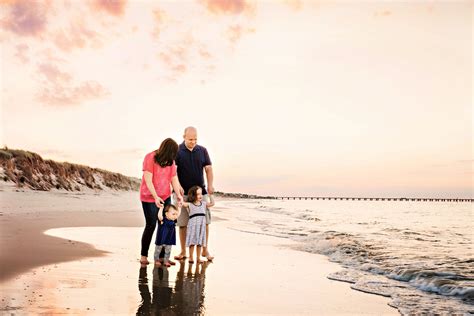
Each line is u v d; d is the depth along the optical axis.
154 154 6.12
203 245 6.47
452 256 7.49
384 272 5.86
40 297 3.79
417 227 16.12
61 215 13.66
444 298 4.50
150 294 4.13
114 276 4.86
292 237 10.28
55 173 25.14
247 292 4.47
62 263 5.42
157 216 5.98
